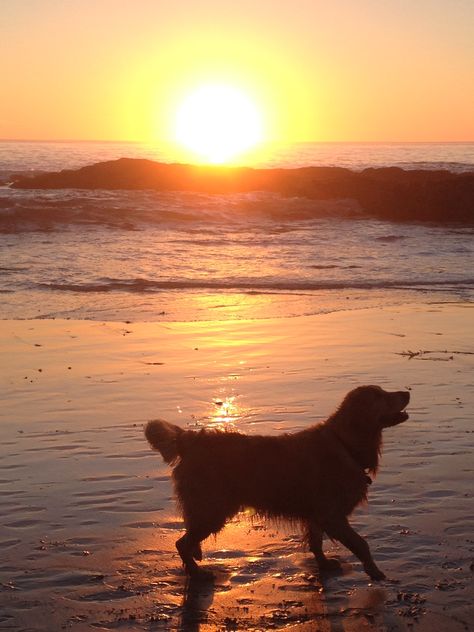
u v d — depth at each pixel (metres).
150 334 8.02
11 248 14.29
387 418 3.91
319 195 23.91
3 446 5.07
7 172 34.62
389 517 4.21
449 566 3.81
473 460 4.86
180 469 3.90
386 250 15.14
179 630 3.42
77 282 11.12
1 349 7.34
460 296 10.46
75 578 3.74
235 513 3.89
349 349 7.37
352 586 3.71
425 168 42.75
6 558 3.88
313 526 3.89
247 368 6.70
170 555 3.93
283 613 3.52
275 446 3.87
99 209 18.81
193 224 18.75
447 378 6.41
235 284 11.25
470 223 21.39
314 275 12.09
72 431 5.32
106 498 4.43
